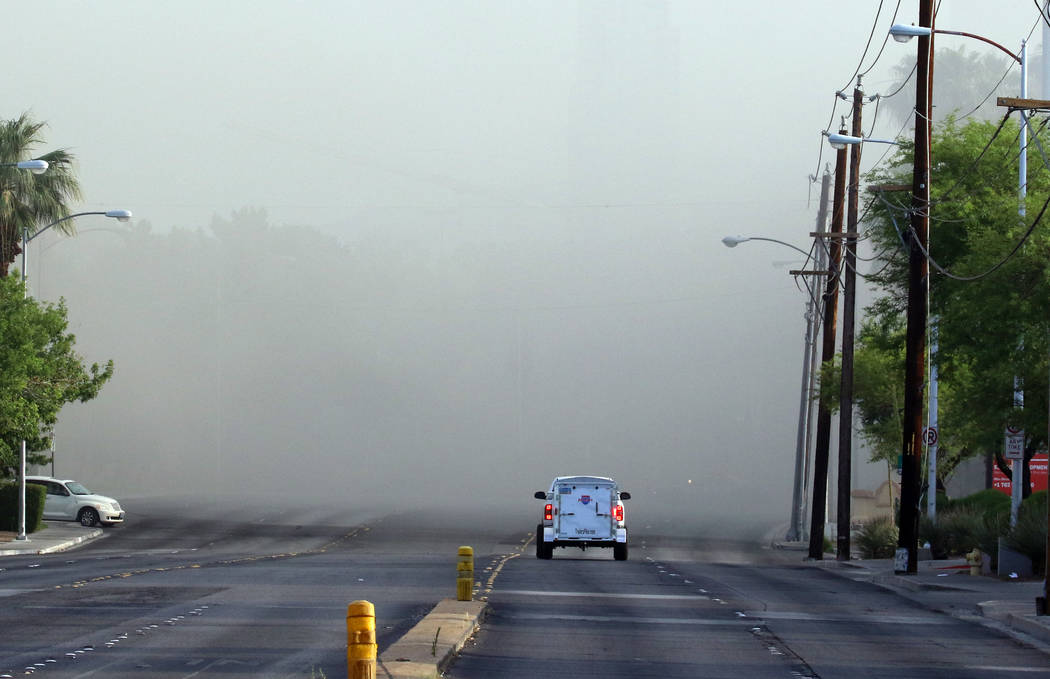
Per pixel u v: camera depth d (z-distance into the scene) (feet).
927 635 131.54
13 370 276.00
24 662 96.12
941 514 300.20
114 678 89.15
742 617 142.31
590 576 197.88
